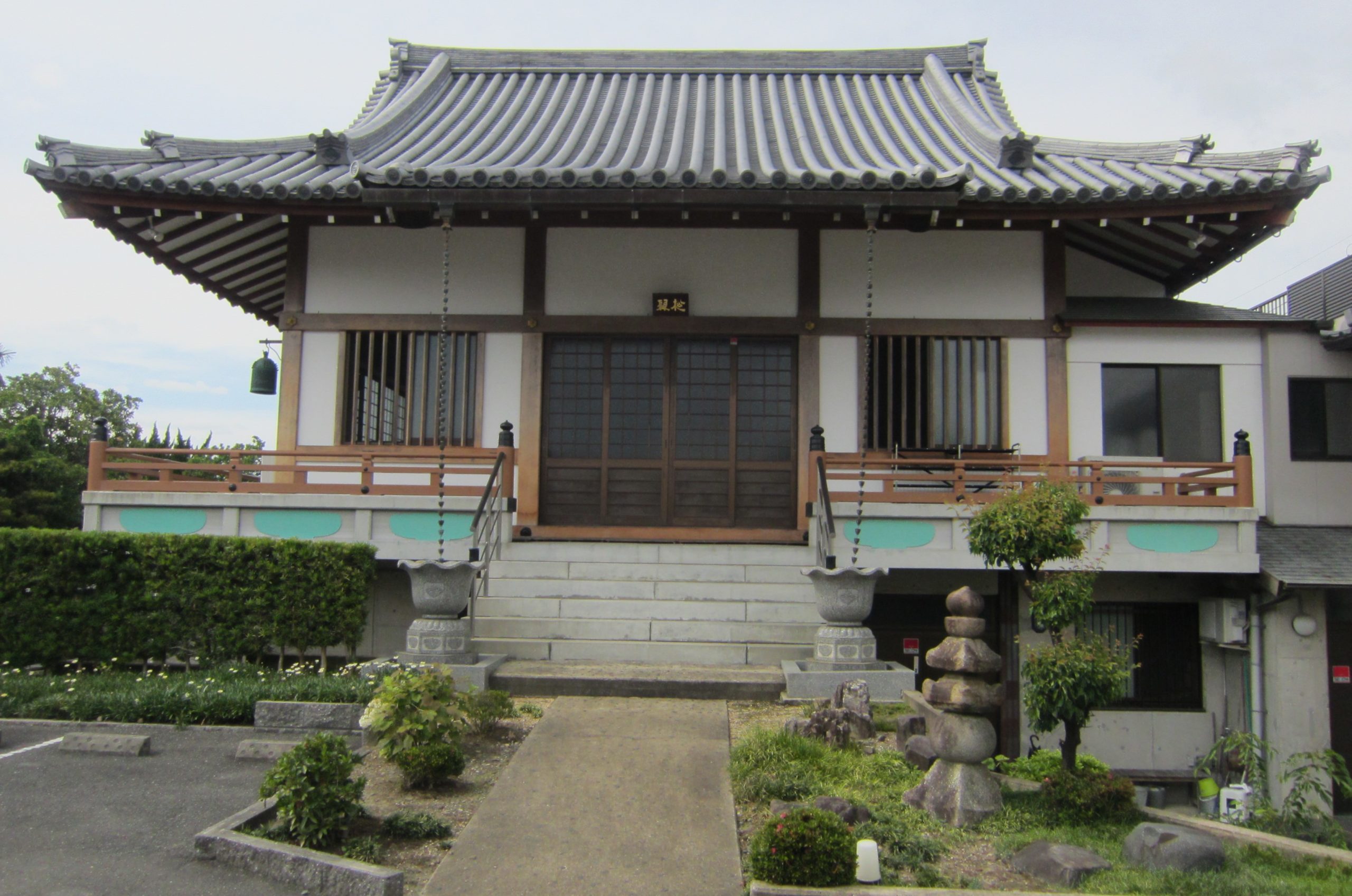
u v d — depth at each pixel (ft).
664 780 20.83
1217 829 20.17
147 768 21.83
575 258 40.50
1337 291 54.65
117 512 34.12
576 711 25.72
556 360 40.73
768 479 40.16
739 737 24.00
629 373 40.68
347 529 33.94
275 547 30.58
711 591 33.73
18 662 30.25
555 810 19.21
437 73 52.90
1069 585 20.56
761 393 40.55
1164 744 35.83
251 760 22.48
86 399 103.30
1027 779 24.90
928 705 20.80
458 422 39.96
